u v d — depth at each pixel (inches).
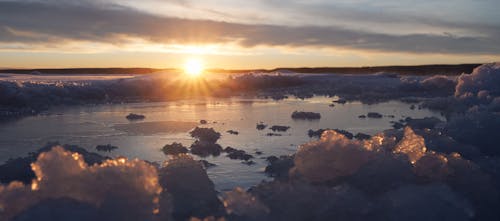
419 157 86.4
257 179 151.3
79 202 57.2
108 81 632.4
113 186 59.9
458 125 143.1
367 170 81.5
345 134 255.8
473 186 81.5
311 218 72.7
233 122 322.3
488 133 133.4
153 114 375.9
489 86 385.1
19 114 368.8
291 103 475.8
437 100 411.5
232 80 708.7
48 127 299.6
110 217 56.1
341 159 83.5
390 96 542.9
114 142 241.1
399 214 70.1
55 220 53.3
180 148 215.6
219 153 203.9
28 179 136.3
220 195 90.1
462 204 72.6
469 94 358.0
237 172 162.6
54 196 59.4
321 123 313.3
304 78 789.9
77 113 382.9
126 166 63.1
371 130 279.7
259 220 71.1
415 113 367.2
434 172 82.1
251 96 582.2
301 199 75.7
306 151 86.8
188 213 75.4
